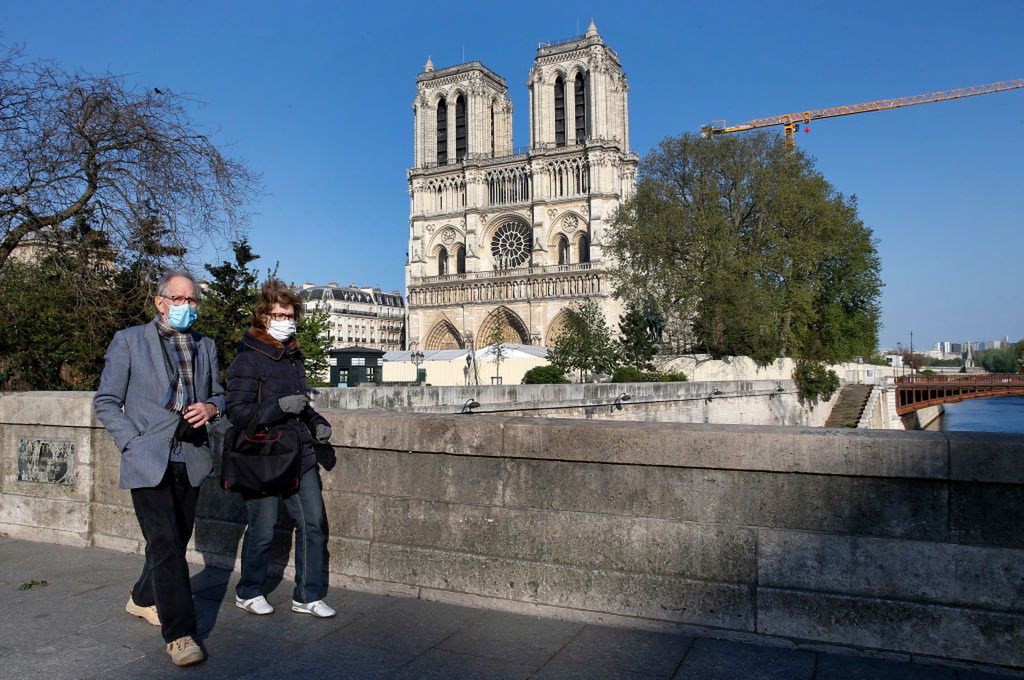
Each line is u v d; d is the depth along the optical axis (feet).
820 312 231.09
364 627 19.58
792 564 18.07
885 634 17.28
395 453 22.70
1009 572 16.39
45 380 62.23
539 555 20.59
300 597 20.39
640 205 205.87
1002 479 16.26
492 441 21.08
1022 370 555.28
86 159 51.34
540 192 341.21
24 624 19.67
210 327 85.51
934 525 16.99
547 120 351.05
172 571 17.58
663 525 19.33
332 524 23.62
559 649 18.04
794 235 194.49
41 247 52.54
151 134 52.54
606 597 19.76
